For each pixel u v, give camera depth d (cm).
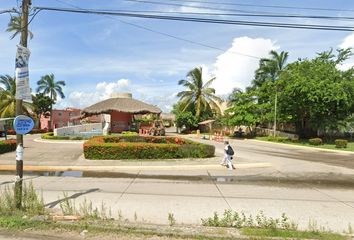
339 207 961
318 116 3997
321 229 737
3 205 812
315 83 3684
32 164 1766
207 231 688
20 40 885
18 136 850
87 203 928
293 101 3872
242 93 5356
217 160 1947
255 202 999
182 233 671
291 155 2605
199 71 6450
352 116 4094
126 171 1625
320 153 2842
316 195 1136
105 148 1925
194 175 1529
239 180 1420
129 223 730
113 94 4994
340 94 3603
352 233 710
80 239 645
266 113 4941
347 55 4659
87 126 4738
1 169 1673
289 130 5150
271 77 5722
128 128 5019
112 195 1048
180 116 6366
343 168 1875
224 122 5650
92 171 1622
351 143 3919
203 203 967
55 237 652
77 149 2511
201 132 6431
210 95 6500
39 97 7550
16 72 860
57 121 8050
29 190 862
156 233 673
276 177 1525
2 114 5769
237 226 732
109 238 651
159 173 1572
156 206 918
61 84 7875
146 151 1952
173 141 2547
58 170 1655
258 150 2944
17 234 665
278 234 672
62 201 934
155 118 6619
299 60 4319
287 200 1038
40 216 759
